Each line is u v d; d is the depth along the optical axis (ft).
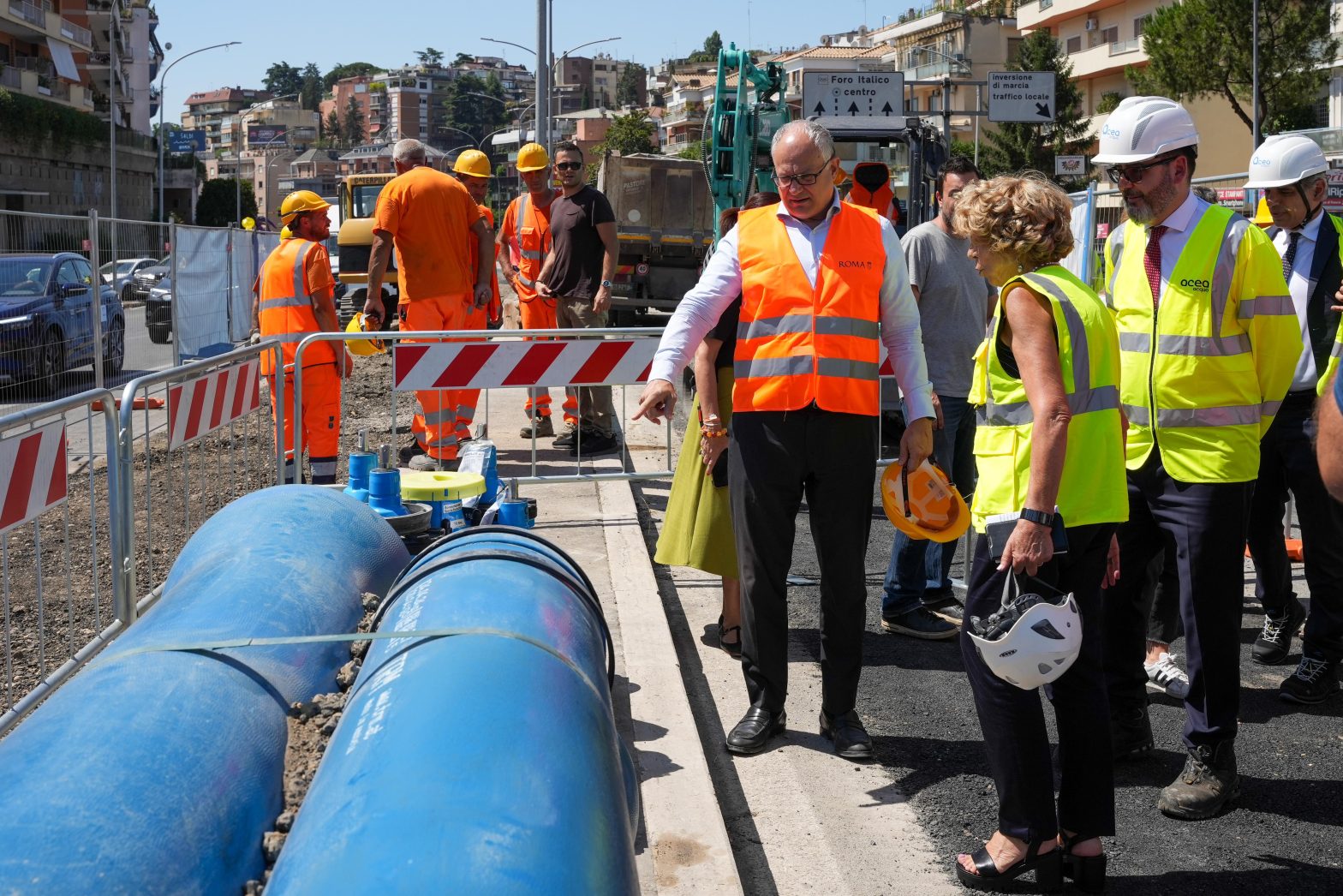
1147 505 14.03
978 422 12.10
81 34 230.07
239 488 22.98
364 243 77.00
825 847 12.66
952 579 21.54
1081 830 11.70
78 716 6.67
